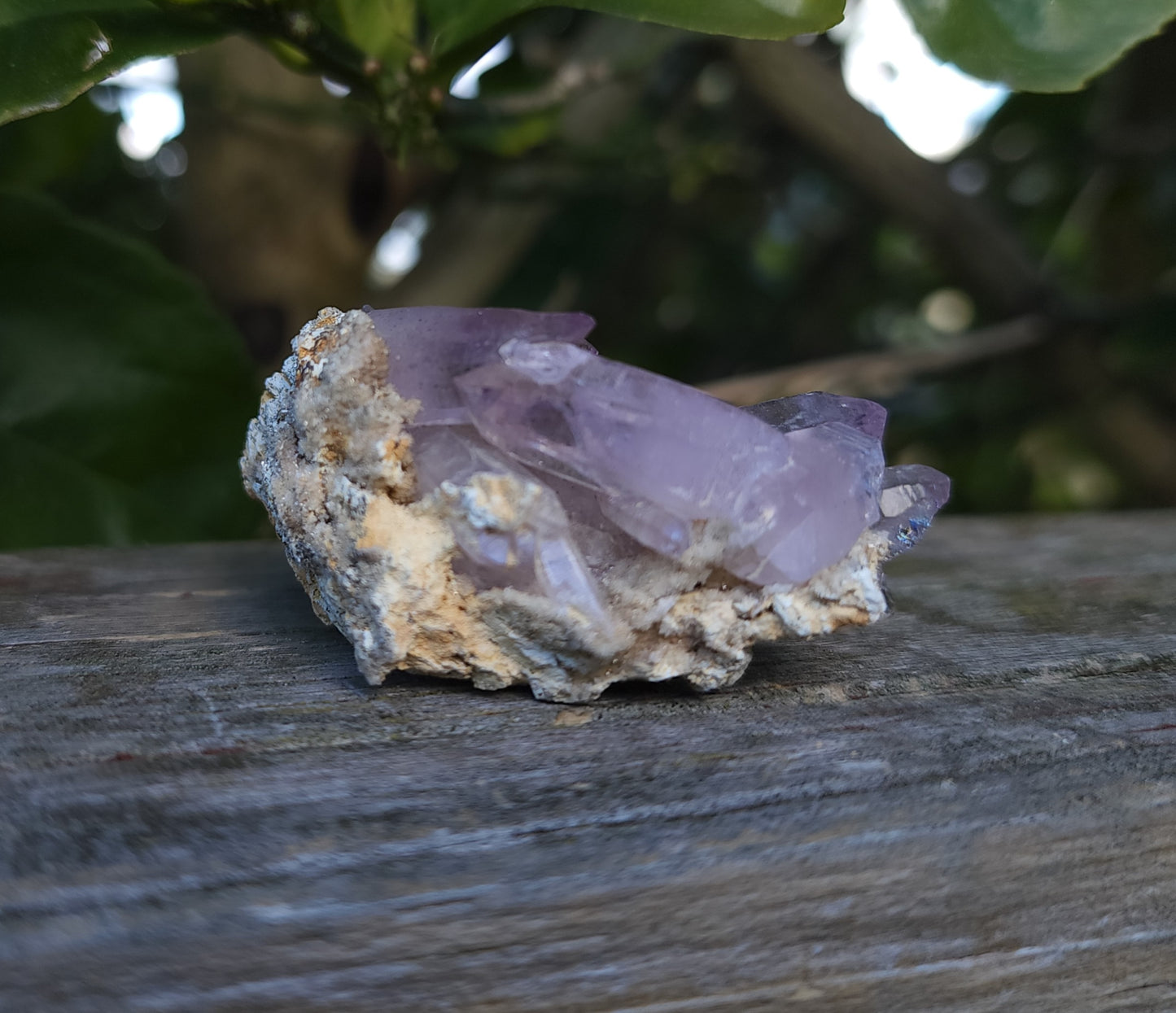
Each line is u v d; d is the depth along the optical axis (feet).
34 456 0.59
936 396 1.17
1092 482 1.31
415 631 0.38
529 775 0.34
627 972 0.31
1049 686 0.41
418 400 0.39
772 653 0.44
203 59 0.73
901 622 0.48
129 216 0.96
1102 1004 0.33
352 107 0.53
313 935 0.29
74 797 0.32
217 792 0.33
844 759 0.35
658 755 0.35
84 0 0.43
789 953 0.32
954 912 0.33
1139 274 1.11
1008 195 1.23
